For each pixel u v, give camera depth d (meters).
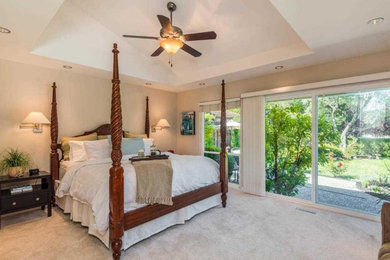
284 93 3.82
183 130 5.64
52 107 3.38
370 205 3.05
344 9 1.90
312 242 2.36
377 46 2.73
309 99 3.63
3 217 2.96
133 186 2.29
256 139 4.11
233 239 2.42
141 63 4.21
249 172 4.21
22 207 2.78
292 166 3.84
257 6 2.59
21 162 3.00
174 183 2.68
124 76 4.10
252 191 4.16
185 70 4.57
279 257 2.09
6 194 2.75
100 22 3.36
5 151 3.15
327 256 2.10
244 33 3.10
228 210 3.30
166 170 2.61
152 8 2.93
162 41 2.47
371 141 3.05
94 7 3.07
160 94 5.44
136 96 4.90
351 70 3.10
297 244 2.32
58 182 3.25
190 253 2.15
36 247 2.23
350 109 3.23
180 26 3.16
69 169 2.92
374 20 2.09
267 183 4.17
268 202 3.67
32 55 2.98
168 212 2.57
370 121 3.06
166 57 4.19
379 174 2.99
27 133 3.35
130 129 4.79
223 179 3.43
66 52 3.20
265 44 3.23
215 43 3.47
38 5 1.86
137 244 2.32
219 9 2.76
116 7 3.02
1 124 3.12
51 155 3.36
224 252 2.17
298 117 3.77
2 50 2.83
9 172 2.85
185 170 2.91
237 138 4.63
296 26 2.22
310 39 2.52
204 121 5.32
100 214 2.12
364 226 2.75
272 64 3.41
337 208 3.24
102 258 2.06
